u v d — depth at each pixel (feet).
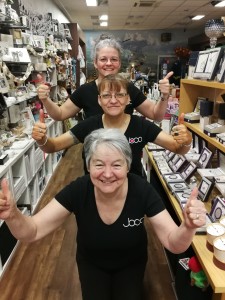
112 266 4.34
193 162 7.56
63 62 18.54
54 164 14.89
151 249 8.27
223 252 3.96
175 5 25.26
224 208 5.13
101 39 6.00
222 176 6.56
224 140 5.78
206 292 4.94
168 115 10.99
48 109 6.25
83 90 6.23
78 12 28.37
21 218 3.43
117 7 26.03
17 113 10.67
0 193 3.16
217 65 6.38
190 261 5.01
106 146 3.56
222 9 27.12
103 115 5.40
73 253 8.12
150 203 3.92
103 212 3.94
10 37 9.75
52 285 6.92
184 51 26.04
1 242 7.29
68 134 5.48
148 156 9.61
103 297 4.30
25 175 9.21
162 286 6.86
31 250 8.22
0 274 7.09
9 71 9.24
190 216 3.09
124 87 4.89
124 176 3.71
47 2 19.86
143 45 41.65
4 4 8.73
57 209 3.97
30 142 9.71
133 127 5.28
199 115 8.34
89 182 4.01
